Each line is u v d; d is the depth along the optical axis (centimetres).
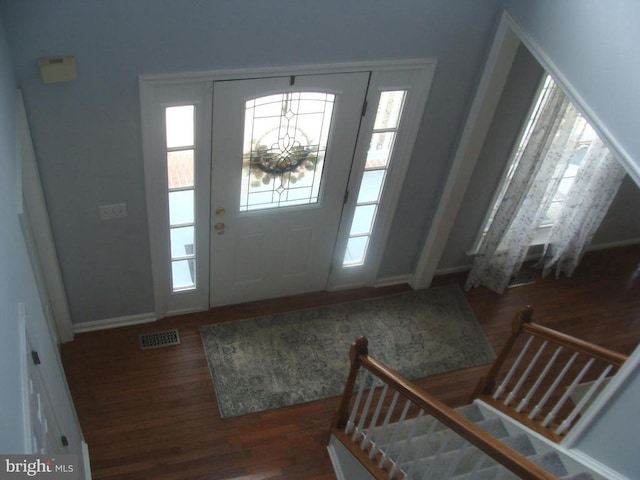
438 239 471
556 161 434
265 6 314
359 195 438
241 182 396
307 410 412
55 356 312
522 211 465
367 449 353
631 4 264
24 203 338
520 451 352
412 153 419
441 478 333
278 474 376
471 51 374
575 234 510
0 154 210
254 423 400
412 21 347
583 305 515
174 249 420
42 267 378
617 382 279
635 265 557
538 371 457
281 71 343
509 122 422
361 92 372
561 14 308
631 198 532
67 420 306
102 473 362
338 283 493
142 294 432
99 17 292
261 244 438
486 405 396
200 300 456
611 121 280
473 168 428
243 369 429
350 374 347
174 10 301
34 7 279
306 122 380
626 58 268
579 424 309
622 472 281
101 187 362
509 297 513
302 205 425
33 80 302
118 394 403
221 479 369
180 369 423
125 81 320
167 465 371
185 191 389
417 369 450
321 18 328
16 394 170
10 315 182
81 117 326
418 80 379
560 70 313
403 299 497
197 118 351
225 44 322
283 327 460
